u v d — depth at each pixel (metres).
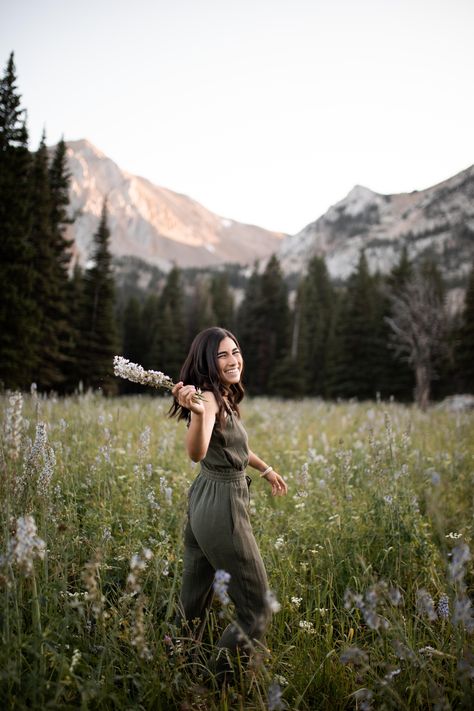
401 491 4.18
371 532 3.77
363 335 41.66
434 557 3.42
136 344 57.34
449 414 13.84
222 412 2.60
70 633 2.49
